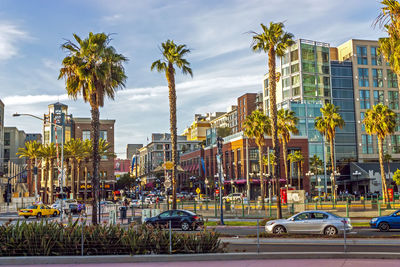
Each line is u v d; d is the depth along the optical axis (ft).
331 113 202.69
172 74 118.73
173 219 89.97
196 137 607.78
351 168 323.16
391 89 359.25
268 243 61.98
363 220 107.96
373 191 301.63
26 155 246.06
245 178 286.87
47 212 145.07
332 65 350.64
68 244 45.96
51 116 326.85
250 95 455.22
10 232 47.37
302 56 333.83
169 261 44.55
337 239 62.28
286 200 136.05
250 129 208.44
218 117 563.07
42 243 45.32
